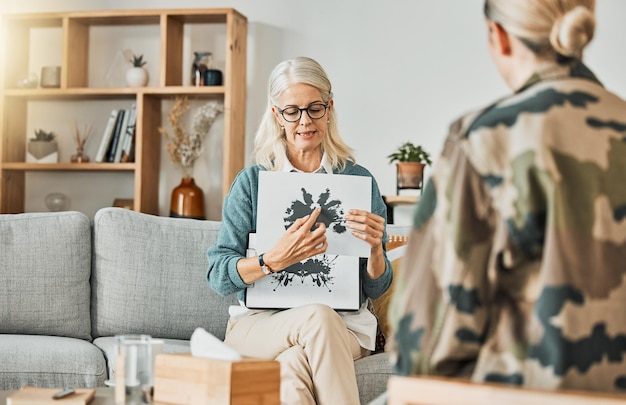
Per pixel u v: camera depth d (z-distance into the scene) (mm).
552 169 910
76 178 4949
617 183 940
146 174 4719
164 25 4641
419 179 4270
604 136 951
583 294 901
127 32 4941
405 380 869
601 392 911
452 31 4637
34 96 4836
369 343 2449
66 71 4723
